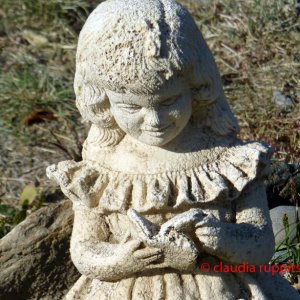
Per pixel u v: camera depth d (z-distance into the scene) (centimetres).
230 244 79
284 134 139
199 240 78
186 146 81
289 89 150
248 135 140
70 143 146
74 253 84
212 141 82
